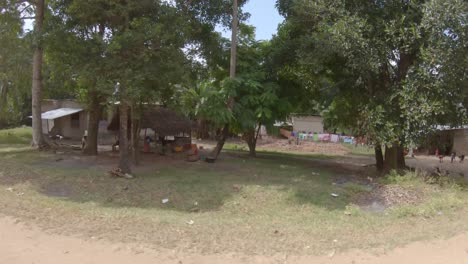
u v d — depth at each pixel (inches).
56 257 212.8
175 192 422.3
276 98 613.0
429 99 445.4
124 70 425.7
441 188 446.6
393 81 530.9
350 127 695.1
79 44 442.6
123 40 422.6
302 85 714.2
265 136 1632.6
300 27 586.6
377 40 466.6
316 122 1775.3
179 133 746.2
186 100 589.6
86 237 246.4
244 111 610.5
